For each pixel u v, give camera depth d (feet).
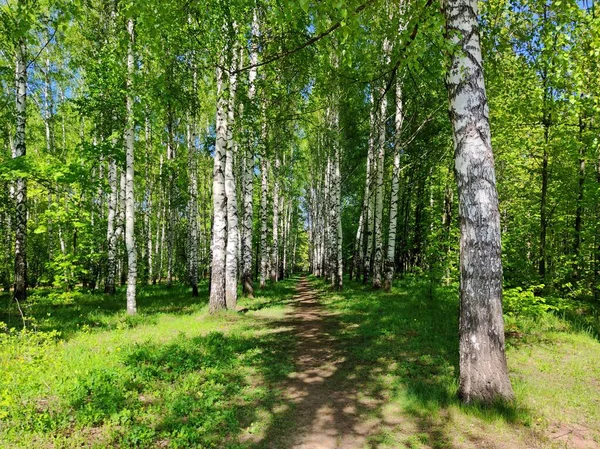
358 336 28.84
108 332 29.96
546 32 24.59
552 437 13.38
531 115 37.83
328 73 39.70
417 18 16.40
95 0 47.91
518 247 40.78
